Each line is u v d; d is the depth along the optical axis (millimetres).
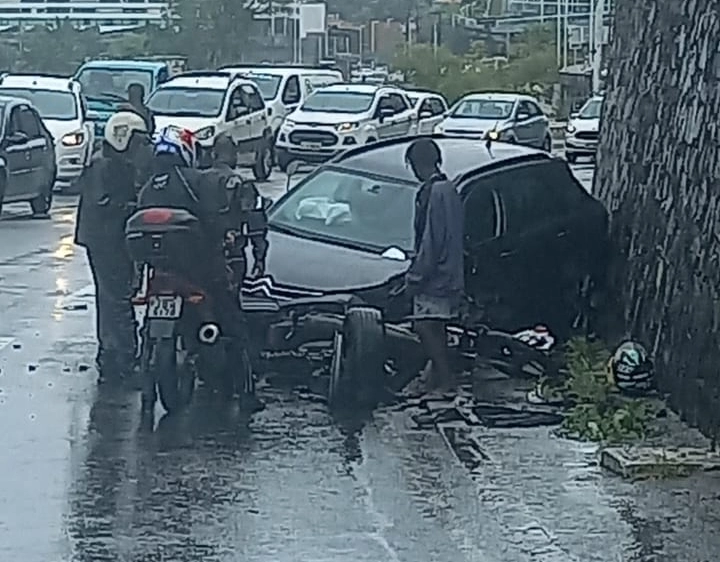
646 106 11969
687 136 10352
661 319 10688
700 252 9703
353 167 12508
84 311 14250
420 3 70375
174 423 9859
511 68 57312
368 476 8633
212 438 9484
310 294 10656
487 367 11594
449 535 7488
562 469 8844
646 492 8344
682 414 9977
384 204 11945
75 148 27609
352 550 7219
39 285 15914
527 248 12000
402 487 8398
